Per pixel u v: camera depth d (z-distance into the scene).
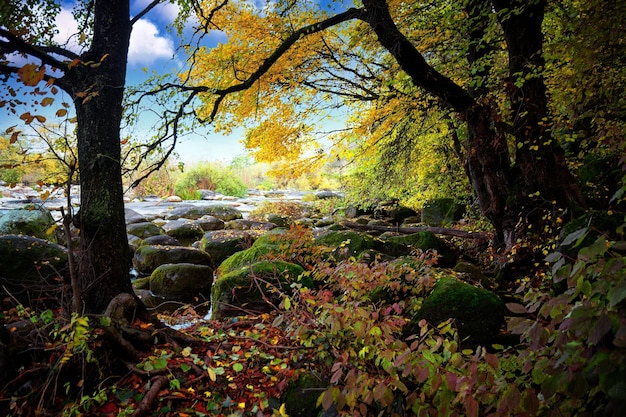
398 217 13.70
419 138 8.07
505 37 5.25
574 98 5.33
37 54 3.20
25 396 2.59
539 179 5.40
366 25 5.74
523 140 5.41
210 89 4.64
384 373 2.51
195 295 6.64
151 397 2.89
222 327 4.39
